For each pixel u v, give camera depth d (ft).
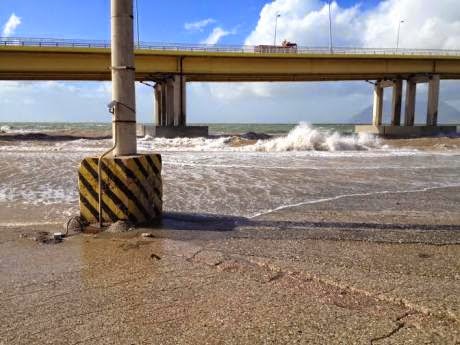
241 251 15.39
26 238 17.25
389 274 12.78
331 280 12.21
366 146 94.32
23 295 11.14
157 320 9.62
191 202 26.30
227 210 23.86
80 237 17.60
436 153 79.41
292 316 9.80
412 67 165.37
